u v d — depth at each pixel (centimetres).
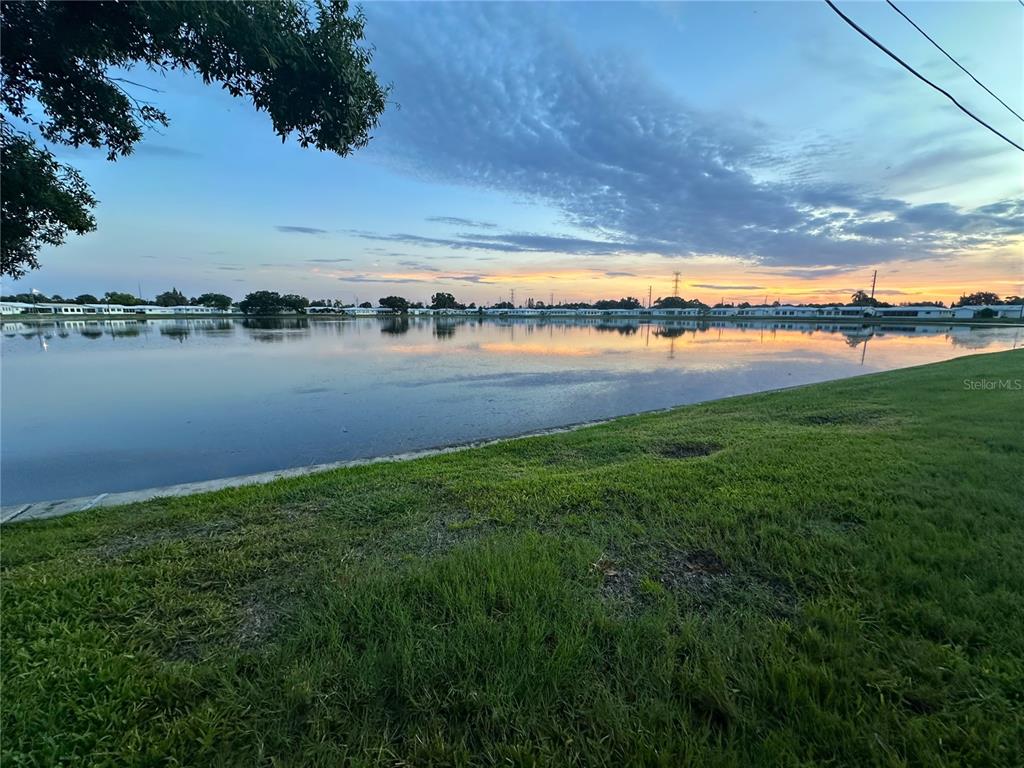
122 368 1930
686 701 185
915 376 1268
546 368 1962
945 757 159
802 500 377
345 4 255
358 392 1388
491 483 466
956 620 221
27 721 176
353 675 197
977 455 477
